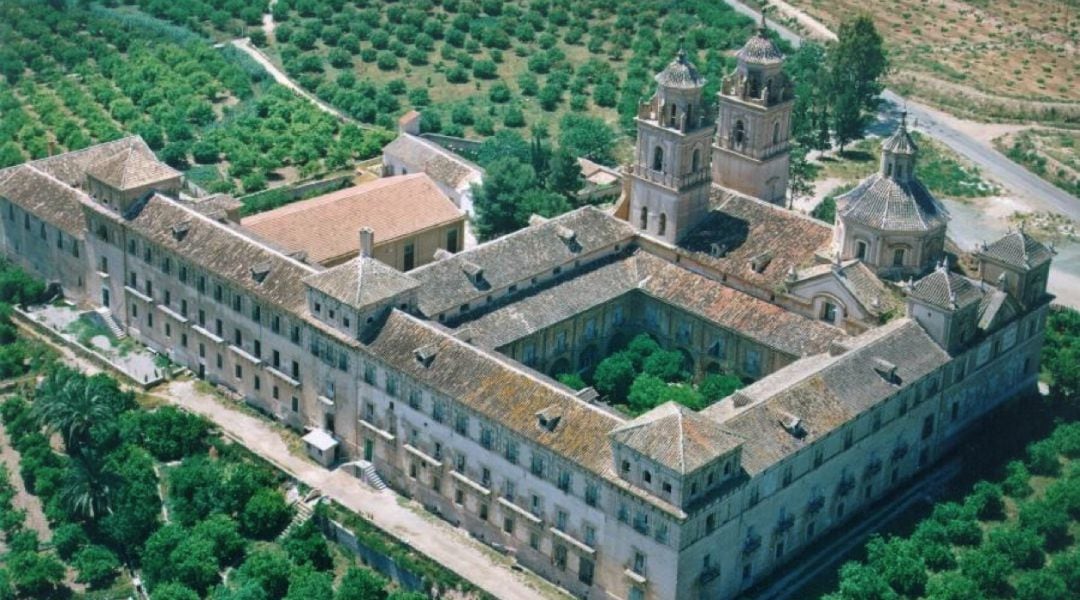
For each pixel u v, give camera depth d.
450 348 197.88
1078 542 195.00
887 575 184.75
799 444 184.38
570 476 181.50
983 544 193.88
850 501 199.50
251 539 199.00
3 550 197.75
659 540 173.00
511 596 185.88
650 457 170.88
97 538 199.25
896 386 198.12
